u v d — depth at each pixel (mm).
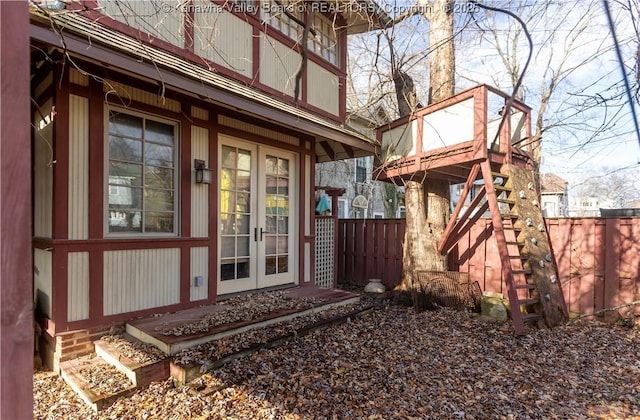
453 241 5617
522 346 3830
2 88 762
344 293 5223
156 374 2971
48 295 3354
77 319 3344
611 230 4773
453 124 4754
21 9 799
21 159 782
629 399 2783
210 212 4500
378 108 7793
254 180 5180
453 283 5406
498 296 5277
